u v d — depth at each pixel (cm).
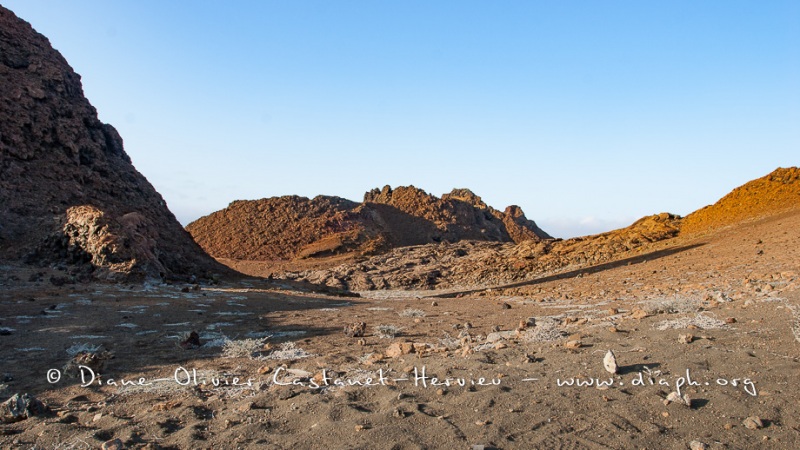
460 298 2730
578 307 1611
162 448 504
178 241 3928
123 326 1321
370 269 6397
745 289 1345
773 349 676
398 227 12094
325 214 11575
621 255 4312
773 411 503
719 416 505
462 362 759
